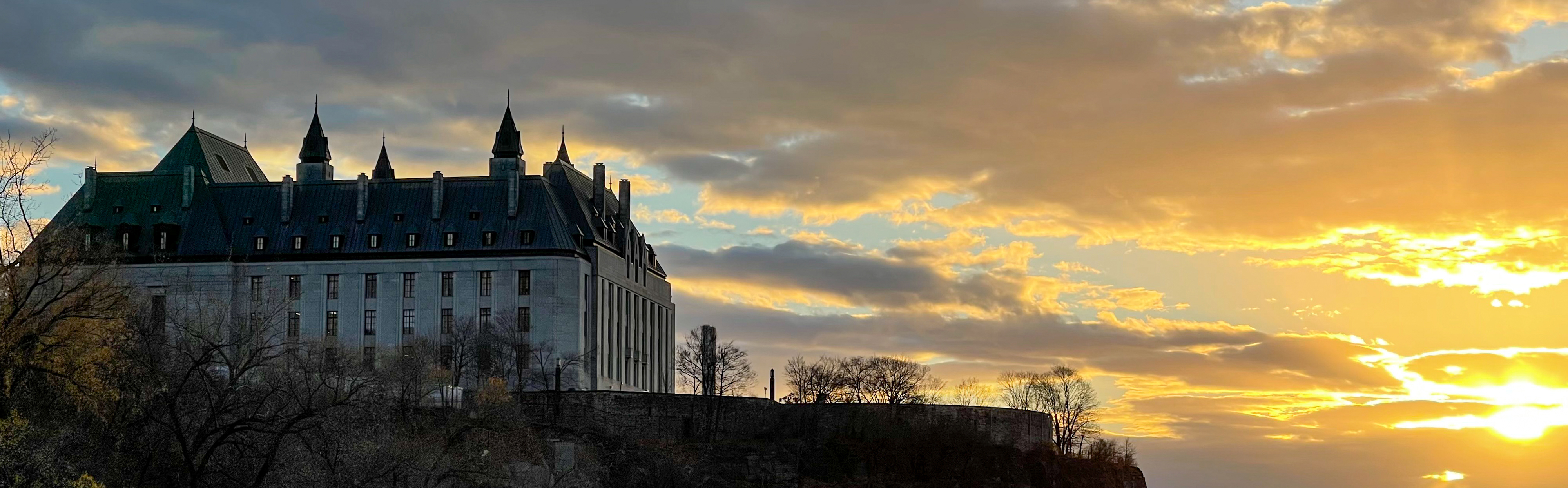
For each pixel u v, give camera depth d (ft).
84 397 363.56
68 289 369.71
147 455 388.16
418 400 557.74
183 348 426.92
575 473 571.69
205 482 394.11
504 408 604.49
